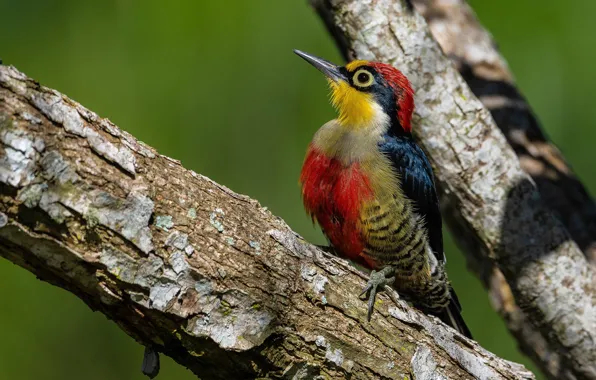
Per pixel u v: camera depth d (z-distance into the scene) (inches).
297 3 533.0
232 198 303.3
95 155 266.7
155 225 278.8
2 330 507.2
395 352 329.4
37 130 254.1
